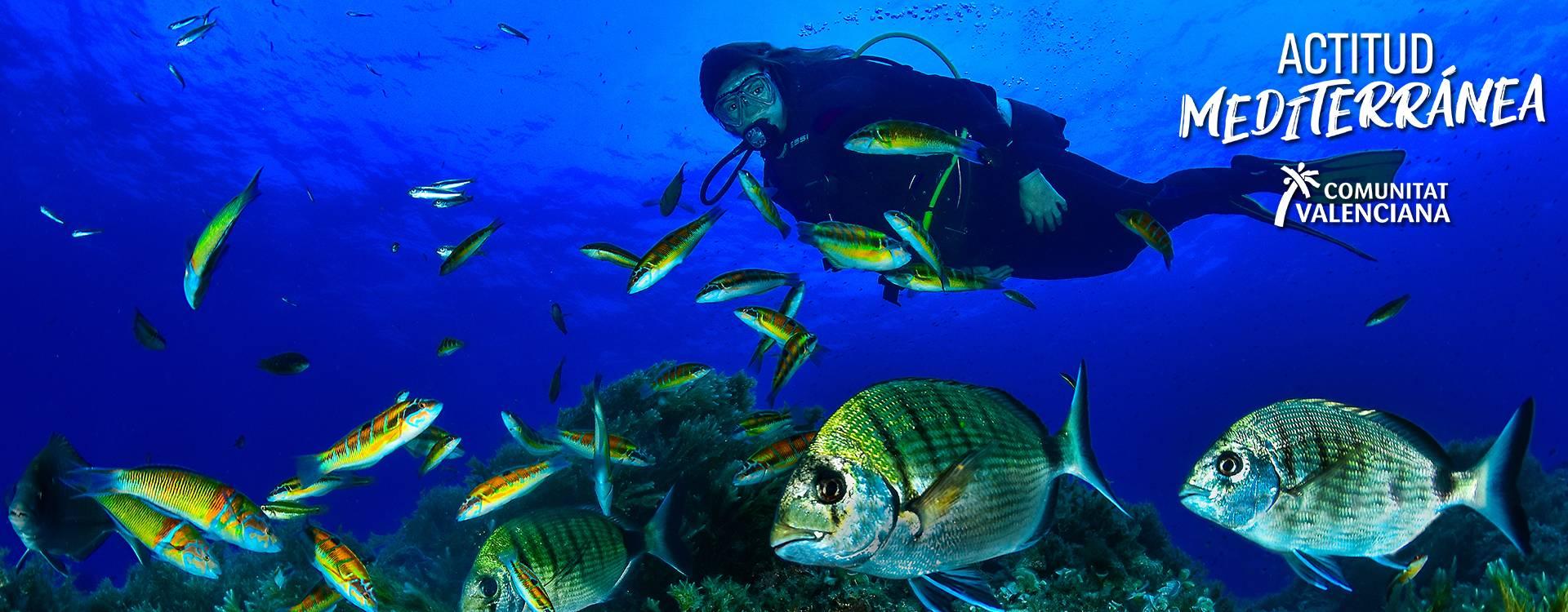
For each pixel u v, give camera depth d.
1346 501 1.78
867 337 52.72
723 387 5.69
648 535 3.04
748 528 3.71
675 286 44.00
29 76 30.94
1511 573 3.38
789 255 39.41
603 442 2.67
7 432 61.50
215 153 34.81
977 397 1.71
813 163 8.31
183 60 29.59
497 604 2.64
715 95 8.74
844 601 3.38
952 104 8.01
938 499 1.53
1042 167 8.34
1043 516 1.74
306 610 2.93
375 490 41.03
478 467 5.32
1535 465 9.19
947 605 1.62
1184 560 5.99
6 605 4.75
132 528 2.68
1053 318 52.81
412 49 29.12
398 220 38.91
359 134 33.06
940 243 8.17
